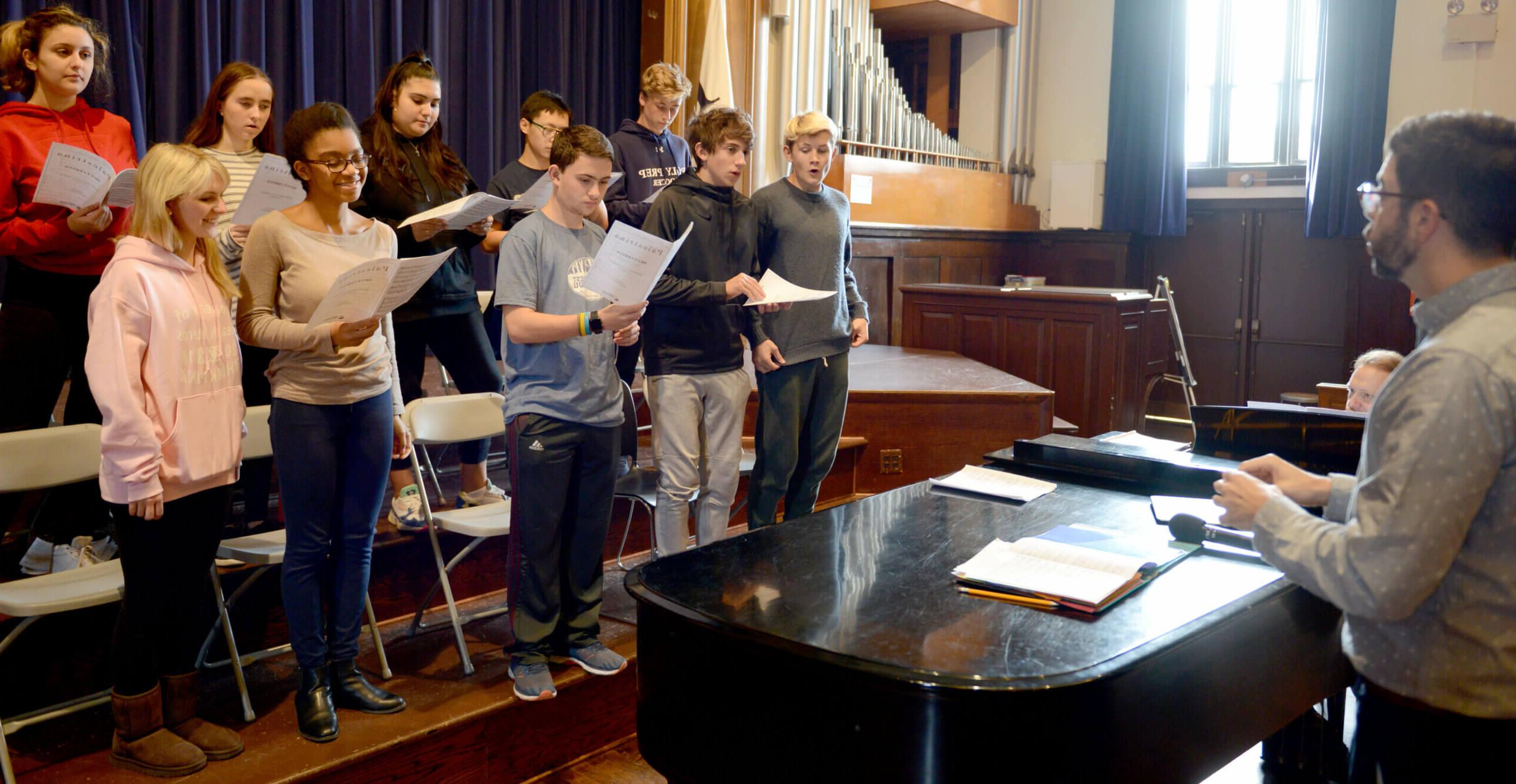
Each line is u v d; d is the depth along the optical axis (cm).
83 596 216
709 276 298
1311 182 712
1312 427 247
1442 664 132
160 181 206
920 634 160
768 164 653
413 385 333
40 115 267
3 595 217
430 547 314
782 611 170
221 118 283
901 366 552
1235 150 784
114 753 222
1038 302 593
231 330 225
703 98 590
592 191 253
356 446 240
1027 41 815
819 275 320
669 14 577
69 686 251
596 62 567
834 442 333
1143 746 155
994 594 176
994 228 803
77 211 246
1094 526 218
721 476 308
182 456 210
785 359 318
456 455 400
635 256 228
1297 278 758
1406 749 136
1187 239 803
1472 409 122
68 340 272
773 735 161
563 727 277
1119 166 783
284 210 236
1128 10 768
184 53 403
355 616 251
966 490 247
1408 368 129
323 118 230
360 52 462
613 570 359
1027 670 147
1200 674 163
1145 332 598
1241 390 790
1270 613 176
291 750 231
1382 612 128
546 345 253
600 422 257
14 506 274
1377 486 129
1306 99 751
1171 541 203
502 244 253
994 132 816
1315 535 137
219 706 253
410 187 311
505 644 296
